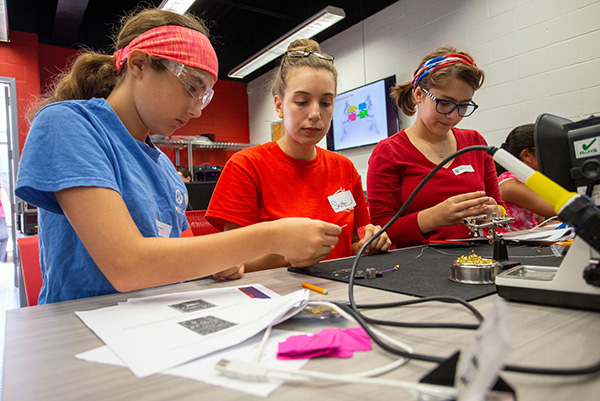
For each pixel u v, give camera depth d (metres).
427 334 0.41
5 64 4.31
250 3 5.20
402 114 3.86
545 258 0.83
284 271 0.83
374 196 1.51
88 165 0.60
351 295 0.51
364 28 4.24
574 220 0.38
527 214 1.95
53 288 0.76
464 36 3.25
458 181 1.45
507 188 1.90
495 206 1.13
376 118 4.09
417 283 0.65
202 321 0.47
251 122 6.69
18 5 4.99
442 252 1.02
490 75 3.07
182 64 0.72
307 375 0.31
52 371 0.35
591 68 2.51
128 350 0.38
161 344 0.40
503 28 2.97
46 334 0.45
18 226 4.25
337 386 0.30
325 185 1.26
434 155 1.51
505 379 0.30
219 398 0.29
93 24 5.45
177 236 0.95
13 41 4.36
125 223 0.57
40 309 0.56
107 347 0.40
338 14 3.70
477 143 1.64
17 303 3.10
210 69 0.77
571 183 0.50
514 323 0.43
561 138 0.50
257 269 1.05
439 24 3.46
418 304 0.53
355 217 1.39
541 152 0.52
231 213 1.09
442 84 1.32
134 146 0.82
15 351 0.40
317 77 1.08
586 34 2.52
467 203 1.11
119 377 0.33
